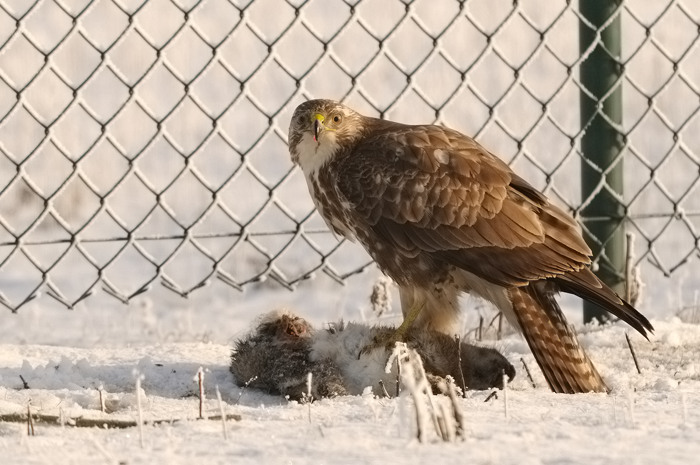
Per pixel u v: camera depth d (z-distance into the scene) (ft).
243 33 99.45
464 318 36.63
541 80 91.15
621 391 26.91
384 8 105.81
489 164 30.89
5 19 102.32
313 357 28.60
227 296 50.90
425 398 20.98
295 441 19.07
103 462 17.88
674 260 53.62
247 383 27.91
